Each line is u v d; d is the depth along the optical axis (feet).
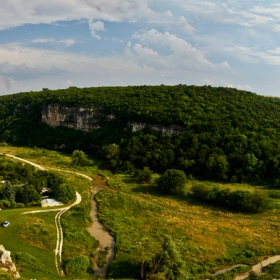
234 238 211.61
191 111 412.98
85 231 216.13
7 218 213.87
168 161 369.09
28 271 159.53
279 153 349.41
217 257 186.70
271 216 250.98
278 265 178.70
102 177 358.84
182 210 260.83
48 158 419.74
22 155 429.79
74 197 274.77
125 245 195.31
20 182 288.51
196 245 198.80
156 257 163.94
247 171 336.70
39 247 186.60
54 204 257.14
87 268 172.96
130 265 173.88
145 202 275.18
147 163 377.30
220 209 264.52
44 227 208.54
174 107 433.48
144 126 427.74
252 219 246.06
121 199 279.28
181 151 372.79
